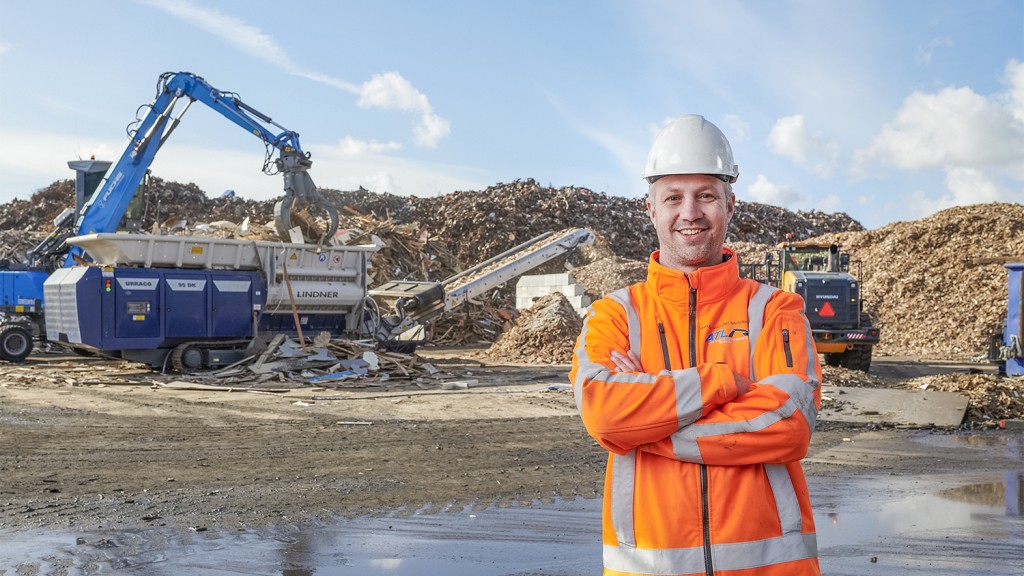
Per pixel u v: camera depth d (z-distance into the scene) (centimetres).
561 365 2109
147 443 968
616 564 224
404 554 528
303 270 1900
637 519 221
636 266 3428
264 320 1870
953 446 999
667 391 216
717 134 239
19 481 753
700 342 235
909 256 3294
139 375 1705
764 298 239
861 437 1065
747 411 214
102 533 577
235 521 614
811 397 220
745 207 5866
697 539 215
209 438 1010
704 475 218
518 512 648
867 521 625
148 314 1688
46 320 1747
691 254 239
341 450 939
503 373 1867
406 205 5044
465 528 595
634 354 235
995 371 2005
